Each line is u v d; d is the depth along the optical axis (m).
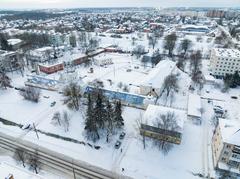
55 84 87.19
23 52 125.38
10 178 31.78
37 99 78.69
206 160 50.56
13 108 75.38
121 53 147.75
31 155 52.88
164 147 53.69
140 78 100.56
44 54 123.81
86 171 48.06
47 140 58.47
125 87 86.94
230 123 49.41
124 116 68.38
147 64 121.88
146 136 58.03
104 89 80.12
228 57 100.38
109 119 57.69
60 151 54.28
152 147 54.69
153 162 50.25
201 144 56.00
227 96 84.94
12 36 182.75
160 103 76.88
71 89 71.06
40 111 73.00
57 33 183.00
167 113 57.62
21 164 49.84
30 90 79.62
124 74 106.81
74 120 66.50
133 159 51.22
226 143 43.47
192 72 106.50
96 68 116.38
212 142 55.12
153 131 56.06
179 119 56.53
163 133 53.34
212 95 85.44
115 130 61.06
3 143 57.75
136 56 137.00
